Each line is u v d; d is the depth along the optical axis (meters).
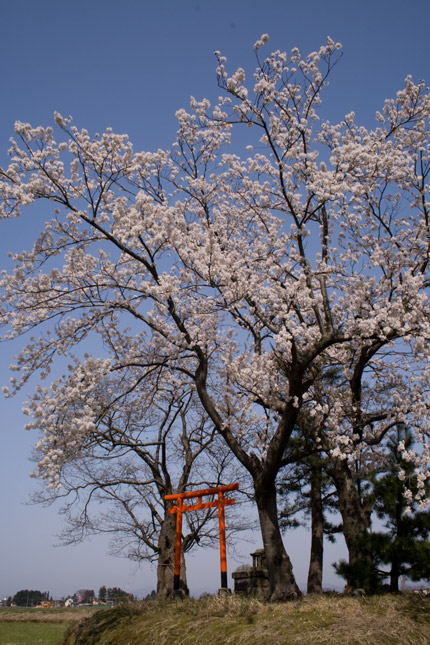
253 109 9.50
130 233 8.77
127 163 9.70
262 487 9.48
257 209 11.41
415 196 10.48
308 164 9.99
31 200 8.59
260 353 11.21
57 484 8.99
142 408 12.98
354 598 7.73
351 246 10.98
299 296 9.65
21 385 9.74
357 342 9.59
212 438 15.88
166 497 10.82
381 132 11.19
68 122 9.33
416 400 10.16
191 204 12.14
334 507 13.34
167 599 10.40
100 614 11.16
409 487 8.77
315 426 10.50
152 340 11.28
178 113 10.98
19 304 9.89
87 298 10.45
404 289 9.48
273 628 6.55
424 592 7.98
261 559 12.38
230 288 9.88
